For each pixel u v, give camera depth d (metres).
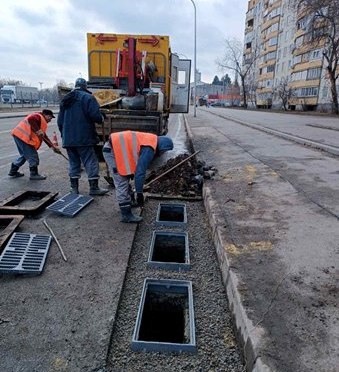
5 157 8.84
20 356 2.16
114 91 8.23
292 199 4.61
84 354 2.19
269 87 65.50
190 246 3.89
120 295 2.84
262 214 4.09
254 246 3.25
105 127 7.53
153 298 3.06
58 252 3.53
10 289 2.88
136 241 3.97
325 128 14.94
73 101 5.12
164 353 2.27
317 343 2.00
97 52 9.40
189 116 29.92
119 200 4.29
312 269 2.81
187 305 2.86
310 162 7.03
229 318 2.62
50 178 6.64
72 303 2.70
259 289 2.54
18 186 6.01
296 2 27.50
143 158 4.06
